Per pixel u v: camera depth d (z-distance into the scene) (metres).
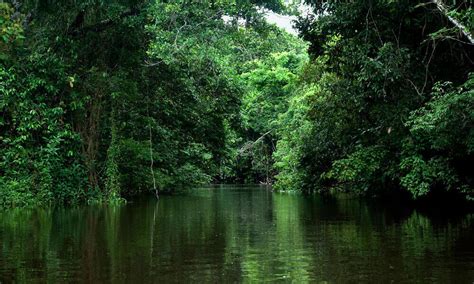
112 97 17.30
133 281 4.99
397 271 5.37
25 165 15.18
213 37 16.88
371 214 12.70
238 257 6.29
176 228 9.47
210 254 6.50
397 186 19.52
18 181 15.09
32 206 14.98
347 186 25.08
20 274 5.29
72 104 16.16
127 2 15.78
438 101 11.62
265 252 6.66
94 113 17.30
